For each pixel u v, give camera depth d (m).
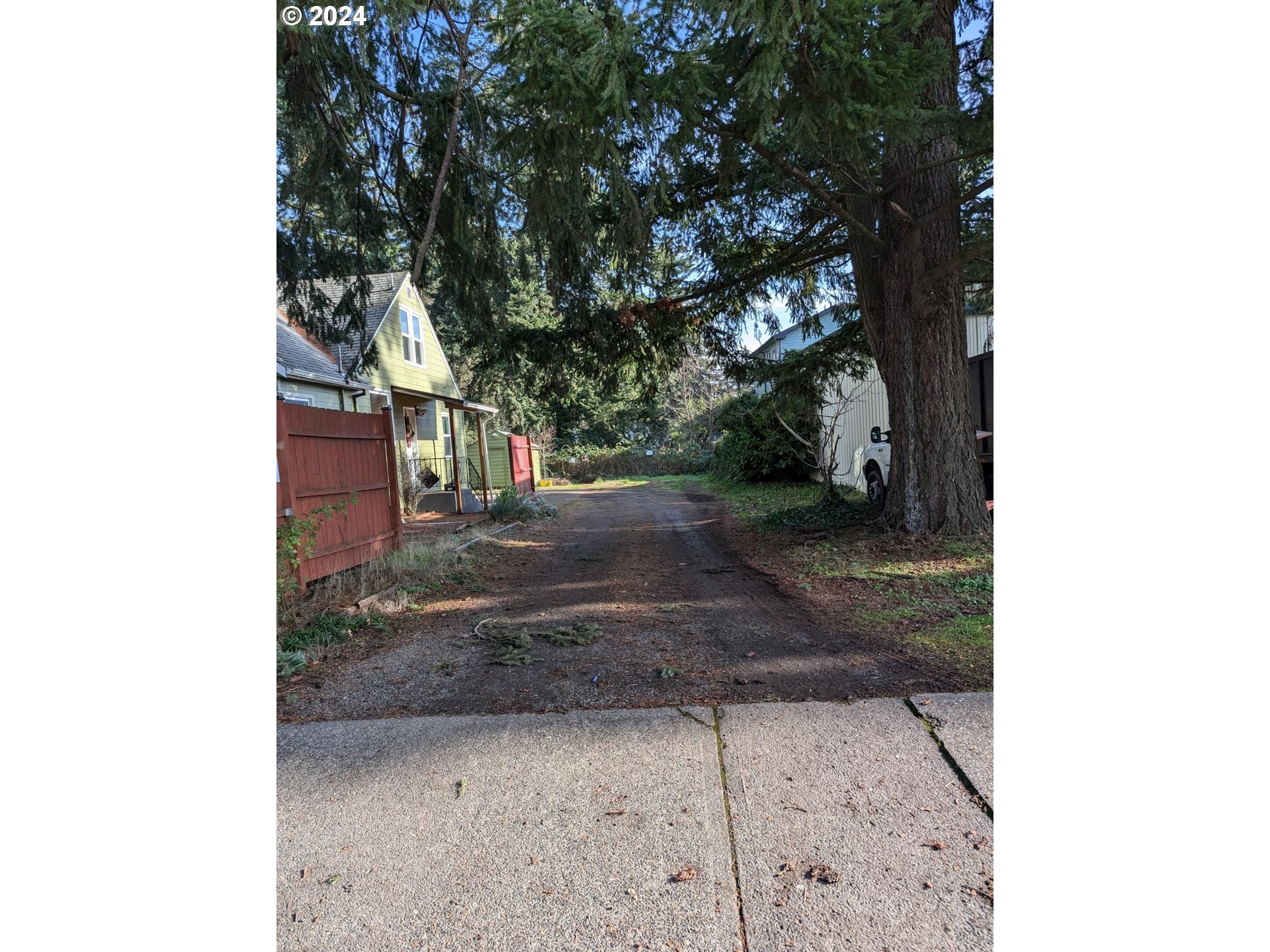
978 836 1.89
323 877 1.80
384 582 5.42
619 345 7.59
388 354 12.68
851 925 1.58
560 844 1.91
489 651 3.71
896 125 3.44
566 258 5.83
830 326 18.11
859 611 4.35
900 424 6.43
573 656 3.57
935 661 3.29
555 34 3.03
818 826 1.96
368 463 6.05
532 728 2.64
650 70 3.37
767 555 6.65
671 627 4.11
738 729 2.56
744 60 3.43
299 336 11.01
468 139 5.02
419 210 5.53
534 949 1.55
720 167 4.65
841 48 3.01
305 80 4.22
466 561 6.57
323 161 4.80
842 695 2.90
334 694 3.09
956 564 5.35
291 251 5.35
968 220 6.42
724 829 1.95
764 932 1.58
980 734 2.45
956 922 1.58
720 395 28.69
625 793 2.16
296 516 4.83
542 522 10.89
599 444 29.98
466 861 1.85
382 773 2.32
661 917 1.63
